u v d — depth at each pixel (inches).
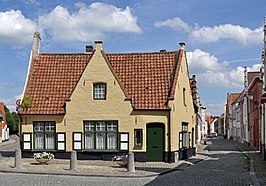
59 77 1161.4
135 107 1059.9
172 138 1044.5
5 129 2755.9
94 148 1077.1
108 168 881.5
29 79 1149.7
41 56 1206.9
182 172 848.3
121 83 1079.0
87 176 765.3
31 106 1107.3
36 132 1102.4
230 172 847.1
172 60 1147.9
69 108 1090.1
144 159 1048.8
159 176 772.0
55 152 1090.1
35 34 1209.4
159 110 1050.7
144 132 1055.0
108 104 1075.9
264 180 701.9
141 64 1149.1
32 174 784.9
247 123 2186.3
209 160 1183.6
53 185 634.2
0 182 663.1
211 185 644.1
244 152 1583.4
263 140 1197.1
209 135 4606.3
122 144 1063.0
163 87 1086.4
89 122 1083.3
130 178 739.4
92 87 1087.0
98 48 1094.4
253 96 1776.6
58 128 1093.1
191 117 1315.2
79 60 1197.7
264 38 1152.2
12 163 975.0
